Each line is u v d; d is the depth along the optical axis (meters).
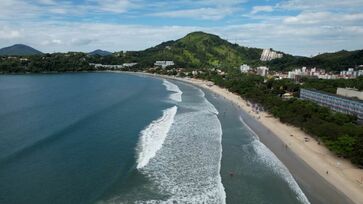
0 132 85.19
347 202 52.66
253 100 150.25
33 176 57.62
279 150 77.62
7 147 72.75
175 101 149.75
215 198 52.00
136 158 68.12
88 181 56.34
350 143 70.25
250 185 57.84
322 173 63.75
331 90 157.50
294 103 119.38
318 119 94.44
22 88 188.88
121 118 106.56
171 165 65.12
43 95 157.75
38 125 93.94
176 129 93.69
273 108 120.38
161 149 74.75
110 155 69.62
